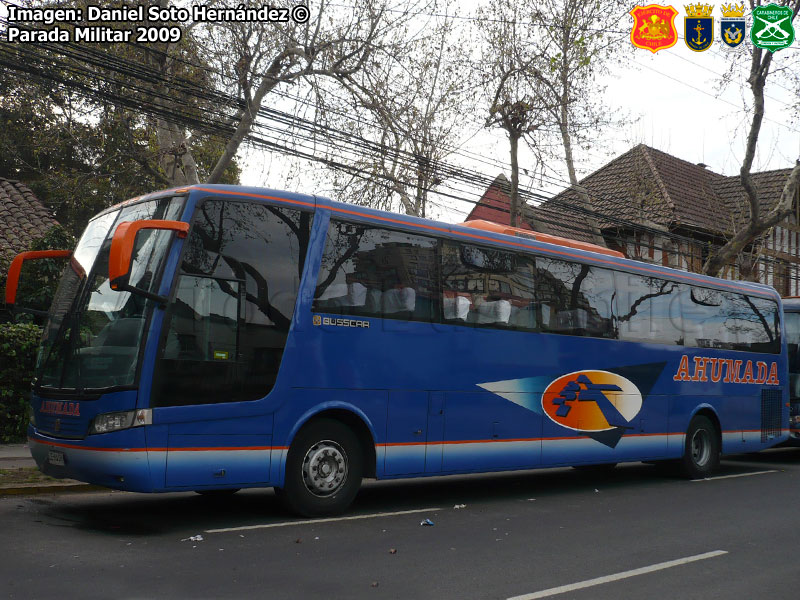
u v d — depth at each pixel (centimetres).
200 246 798
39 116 2073
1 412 1363
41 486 976
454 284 1027
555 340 1151
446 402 996
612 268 1270
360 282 922
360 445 917
